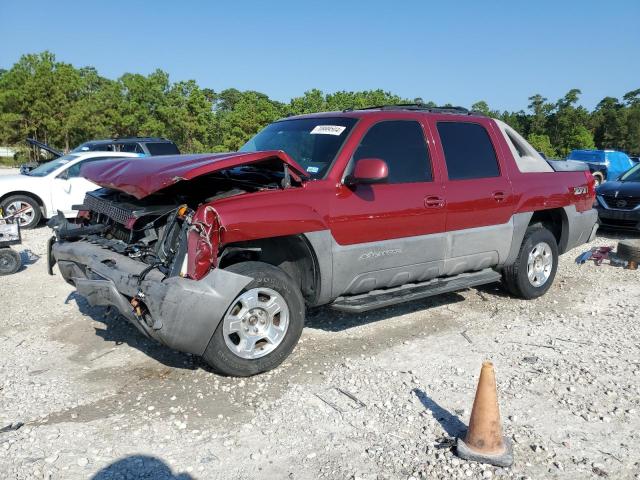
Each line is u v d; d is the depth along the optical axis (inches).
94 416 153.6
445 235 217.9
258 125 1517.0
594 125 2883.9
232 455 136.6
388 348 205.2
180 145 1697.8
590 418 156.3
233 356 170.9
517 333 223.3
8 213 463.5
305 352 199.5
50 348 202.4
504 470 132.0
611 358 198.7
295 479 128.0
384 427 150.4
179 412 156.4
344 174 191.6
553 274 273.1
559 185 265.1
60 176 479.8
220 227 162.2
